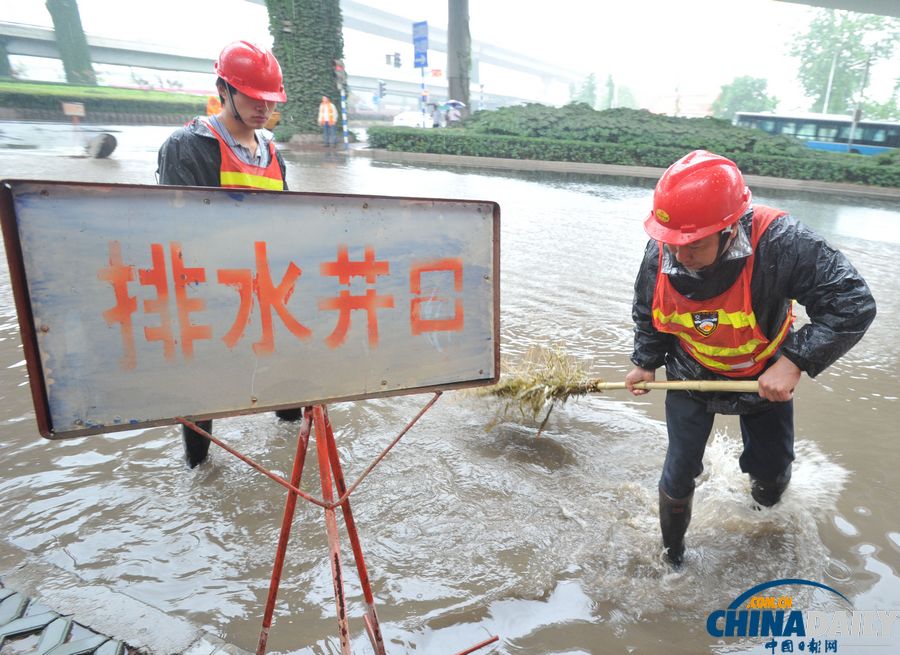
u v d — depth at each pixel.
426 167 18.22
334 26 21.62
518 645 2.03
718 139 20.00
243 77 2.50
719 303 2.02
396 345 1.60
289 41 21.27
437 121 29.00
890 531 2.65
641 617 2.17
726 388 2.13
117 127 28.70
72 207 1.25
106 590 2.12
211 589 2.24
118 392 1.35
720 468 3.11
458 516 2.70
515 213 10.66
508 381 3.40
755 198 14.83
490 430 3.46
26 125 25.56
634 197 13.55
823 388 4.10
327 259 1.49
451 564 2.40
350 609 2.17
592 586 2.31
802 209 13.13
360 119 60.75
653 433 3.47
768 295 1.98
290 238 1.44
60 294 1.27
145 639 1.92
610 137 21.16
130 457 3.07
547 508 2.78
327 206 1.46
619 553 2.49
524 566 2.40
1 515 2.60
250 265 1.42
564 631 2.09
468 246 1.63
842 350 1.95
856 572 2.41
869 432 3.50
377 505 2.75
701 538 2.59
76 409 1.32
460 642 2.04
